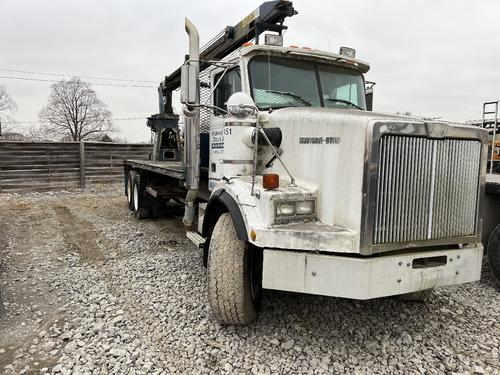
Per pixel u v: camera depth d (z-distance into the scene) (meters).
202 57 6.45
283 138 3.54
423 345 3.25
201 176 5.08
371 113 3.22
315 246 2.81
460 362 3.01
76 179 14.38
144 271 4.98
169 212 8.90
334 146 3.02
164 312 3.79
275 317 3.68
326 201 3.07
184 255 5.71
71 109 40.34
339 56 4.46
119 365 2.95
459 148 3.05
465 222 3.16
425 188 2.92
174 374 2.85
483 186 3.23
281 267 2.91
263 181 3.11
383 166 2.76
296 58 4.38
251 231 2.96
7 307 4.01
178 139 9.73
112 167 15.09
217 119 4.46
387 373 2.87
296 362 2.98
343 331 3.46
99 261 5.55
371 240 2.75
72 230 7.63
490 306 4.04
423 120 3.02
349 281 2.73
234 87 4.36
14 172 13.28
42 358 3.08
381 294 2.77
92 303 4.07
